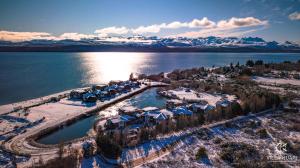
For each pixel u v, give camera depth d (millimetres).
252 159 42188
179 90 110062
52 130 61188
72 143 51562
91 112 76688
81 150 46500
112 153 42406
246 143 49188
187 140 50812
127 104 89562
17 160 43531
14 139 54156
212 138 52188
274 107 73688
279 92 95875
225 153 43594
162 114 66625
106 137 44812
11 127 61250
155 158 42969
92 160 42281
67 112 75375
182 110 70062
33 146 50594
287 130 56531
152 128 55781
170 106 81062
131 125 63938
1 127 61062
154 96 103125
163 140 50719
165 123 56594
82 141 52719
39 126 62594
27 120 66188
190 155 43938
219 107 67188
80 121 69812
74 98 93875
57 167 38219
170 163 40562
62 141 51031
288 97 84688
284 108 73125
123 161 41875
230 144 47688
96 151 45031
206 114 64062
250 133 54719
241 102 79125
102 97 95312
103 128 61250
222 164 40688
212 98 94312
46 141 55656
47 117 69938
